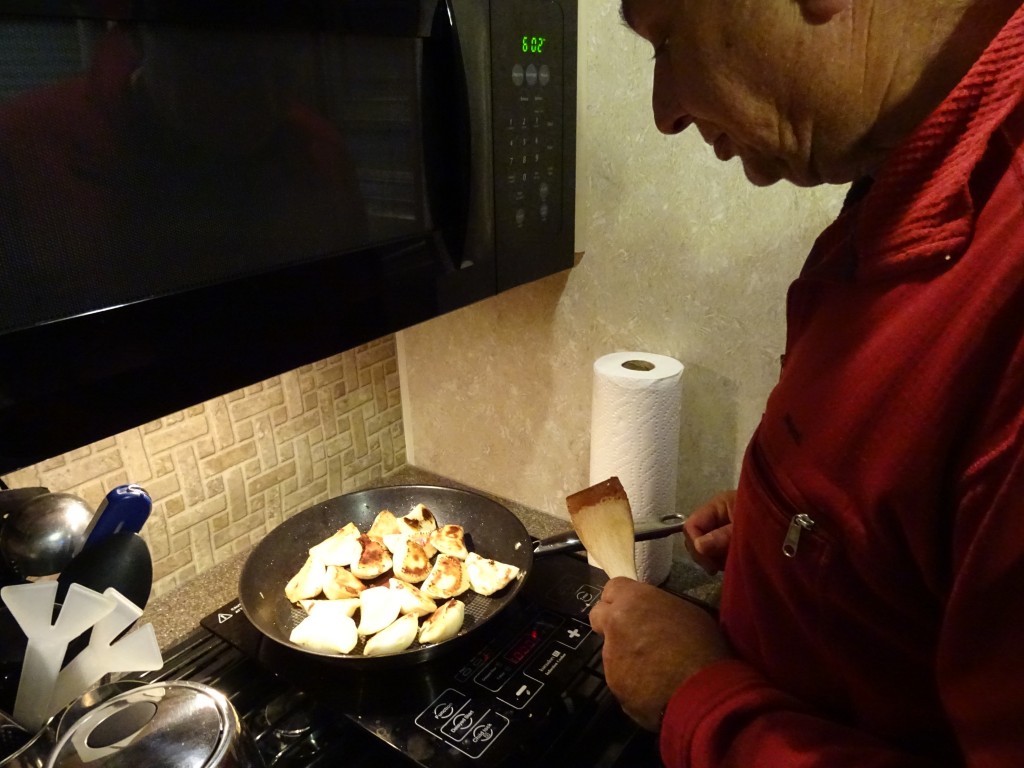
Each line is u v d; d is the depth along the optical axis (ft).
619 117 2.74
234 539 3.21
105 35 1.49
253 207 1.85
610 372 2.68
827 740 1.30
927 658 1.27
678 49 1.26
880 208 1.19
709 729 1.41
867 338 1.21
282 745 2.12
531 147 2.54
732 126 1.30
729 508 2.37
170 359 1.72
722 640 1.72
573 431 3.36
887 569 1.22
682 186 2.69
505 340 3.42
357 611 2.58
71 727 1.66
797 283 1.48
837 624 1.35
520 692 2.20
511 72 2.36
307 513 3.04
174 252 1.71
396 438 3.95
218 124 1.73
